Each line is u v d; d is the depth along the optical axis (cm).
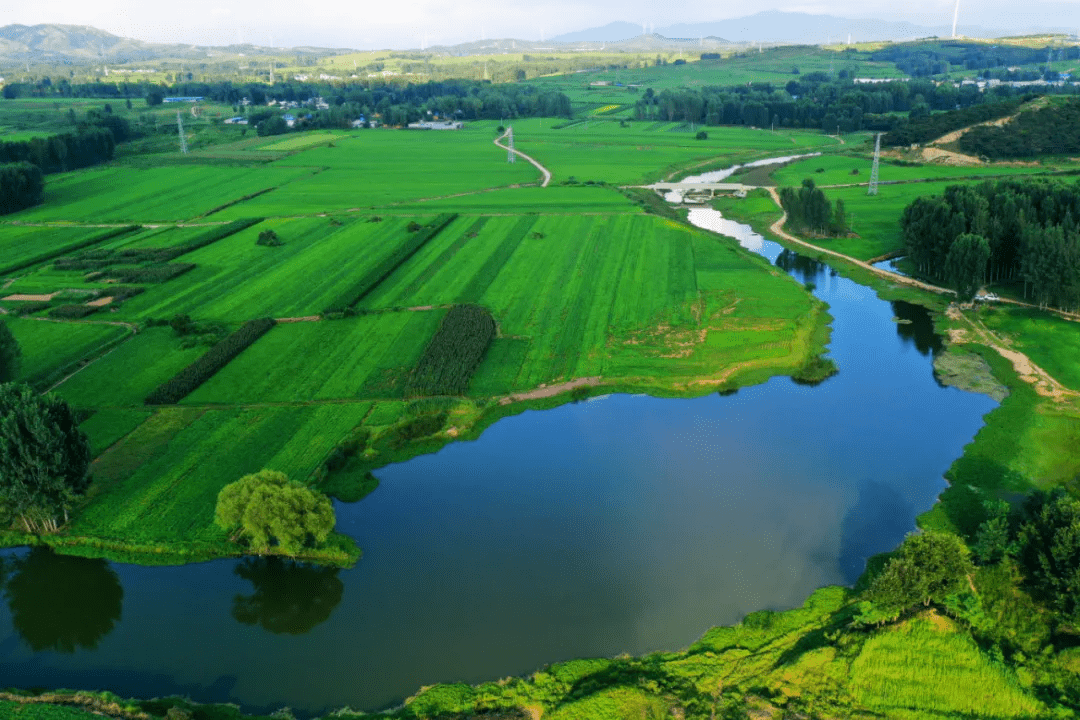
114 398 10244
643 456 9050
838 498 8162
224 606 6788
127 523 7694
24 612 6788
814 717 5375
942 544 6081
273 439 9188
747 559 7244
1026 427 9231
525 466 8869
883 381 10794
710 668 5872
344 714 5603
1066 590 5853
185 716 5459
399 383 10612
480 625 6450
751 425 9681
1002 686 5506
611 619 6488
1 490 7219
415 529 7769
